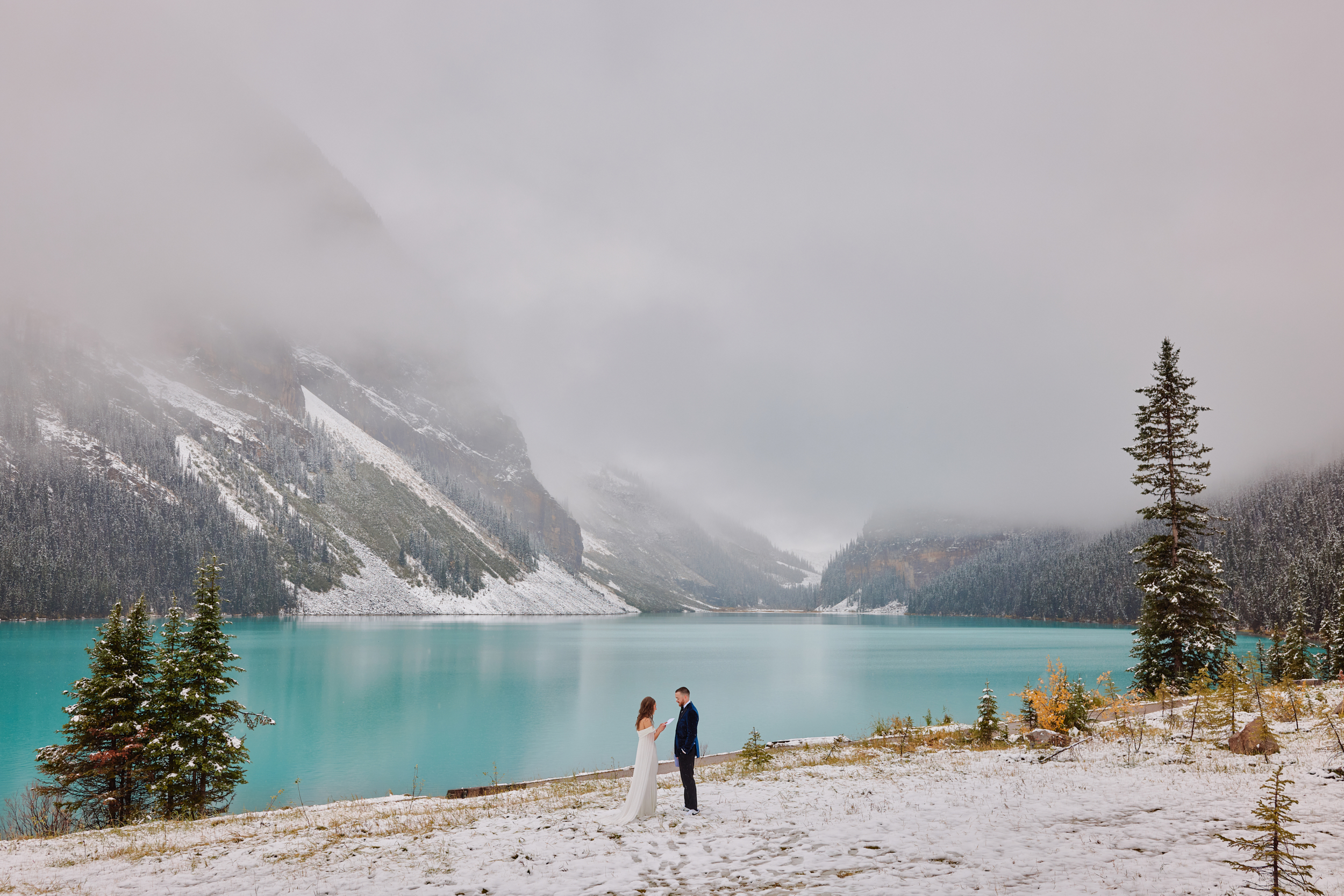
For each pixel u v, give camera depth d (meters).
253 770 45.88
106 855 13.89
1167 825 11.33
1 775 42.56
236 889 10.36
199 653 30.36
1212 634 40.81
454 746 52.56
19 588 163.50
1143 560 44.28
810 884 9.28
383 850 12.50
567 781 26.59
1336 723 19.80
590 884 9.88
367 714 65.12
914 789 16.06
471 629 191.25
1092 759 18.56
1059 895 8.18
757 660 120.88
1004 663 114.69
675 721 14.92
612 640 172.75
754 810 14.50
